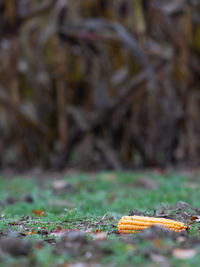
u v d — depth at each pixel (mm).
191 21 20219
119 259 4023
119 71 20109
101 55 19516
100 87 19594
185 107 20125
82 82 20000
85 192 11906
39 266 3902
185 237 4852
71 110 19609
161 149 20453
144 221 5422
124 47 19328
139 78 18438
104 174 15070
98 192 12047
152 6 19484
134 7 19219
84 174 15898
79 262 4035
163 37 20844
